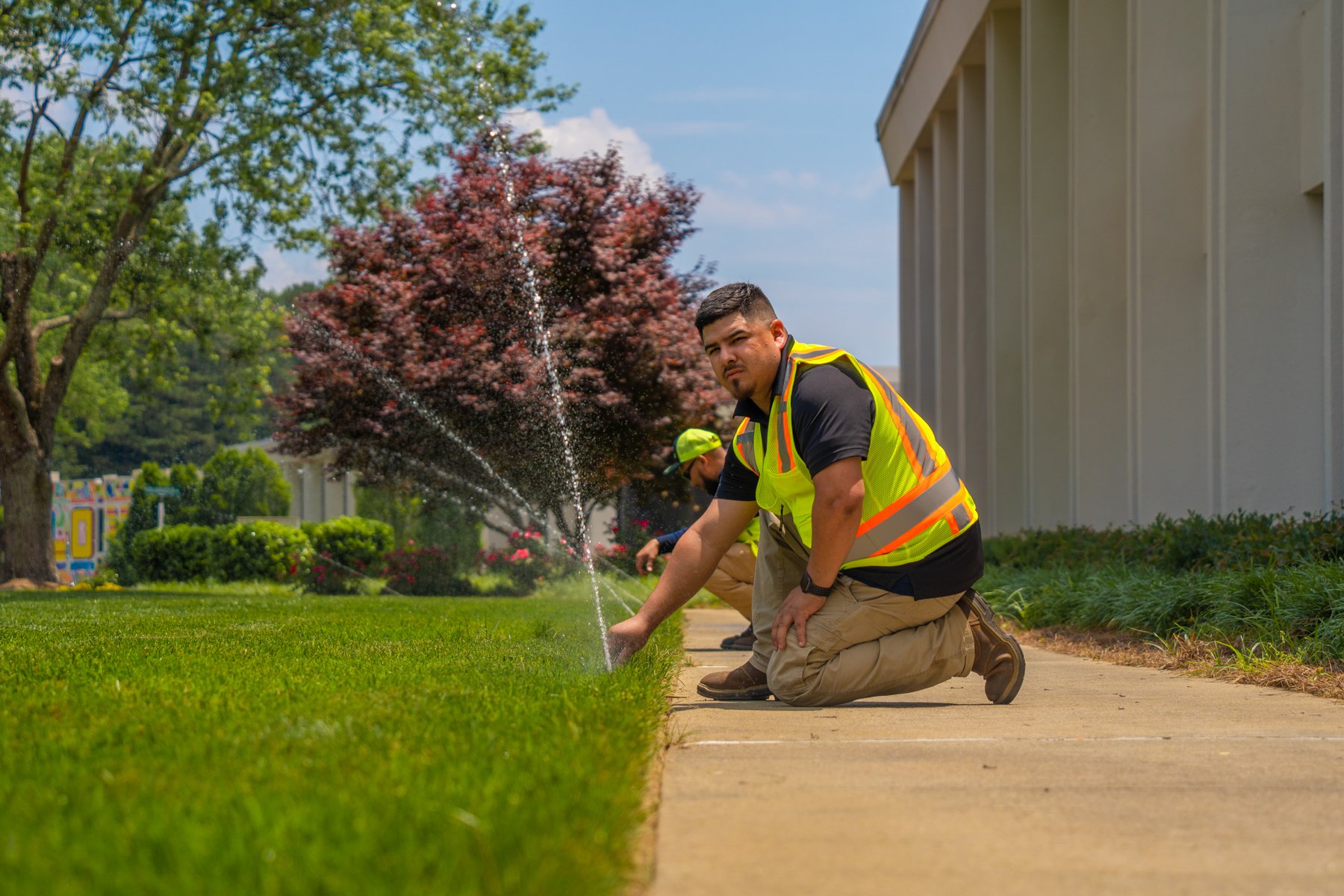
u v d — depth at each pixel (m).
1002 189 15.16
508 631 6.01
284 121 15.78
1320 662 4.55
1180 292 9.80
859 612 3.46
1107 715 3.32
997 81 15.19
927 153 21.83
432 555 16.83
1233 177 8.50
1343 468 7.72
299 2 15.61
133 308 18.84
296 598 12.67
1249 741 2.80
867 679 3.47
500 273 14.66
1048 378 13.44
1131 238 10.10
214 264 17.45
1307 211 8.44
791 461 3.46
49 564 18.02
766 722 3.14
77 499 26.97
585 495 15.06
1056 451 13.39
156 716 2.67
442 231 15.34
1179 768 2.42
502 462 14.88
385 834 1.55
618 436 14.78
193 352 42.28
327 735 2.37
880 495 3.45
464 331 14.30
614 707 2.80
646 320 14.69
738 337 3.44
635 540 16.25
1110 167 11.69
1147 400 9.84
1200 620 5.89
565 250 15.38
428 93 16.28
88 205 16.50
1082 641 6.68
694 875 1.60
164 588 18.80
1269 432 8.42
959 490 3.57
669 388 14.54
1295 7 8.47
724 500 3.84
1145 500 9.77
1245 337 8.46
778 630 3.53
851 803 2.06
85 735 2.39
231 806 1.73
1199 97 9.81
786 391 3.44
